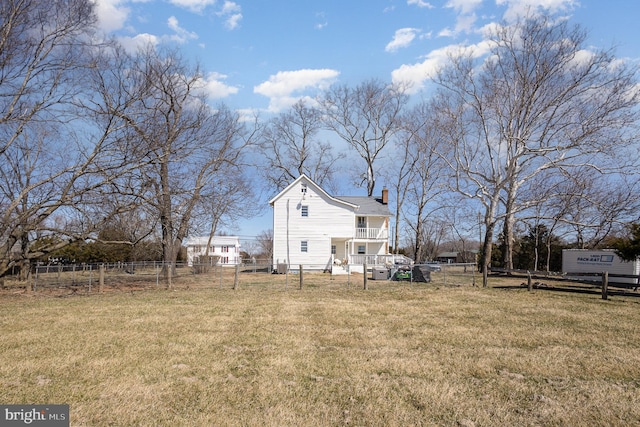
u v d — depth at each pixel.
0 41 16.61
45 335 8.66
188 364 6.57
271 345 7.84
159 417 4.58
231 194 25.81
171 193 20.41
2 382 5.69
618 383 5.80
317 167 46.97
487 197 31.39
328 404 4.98
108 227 21.78
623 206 25.89
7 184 19.20
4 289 18.91
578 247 32.91
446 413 4.73
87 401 5.03
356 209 37.00
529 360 6.84
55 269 25.23
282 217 34.72
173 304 13.72
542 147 27.20
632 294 15.66
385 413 4.71
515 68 27.52
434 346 7.82
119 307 12.99
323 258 34.44
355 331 9.18
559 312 12.01
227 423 4.41
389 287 19.53
